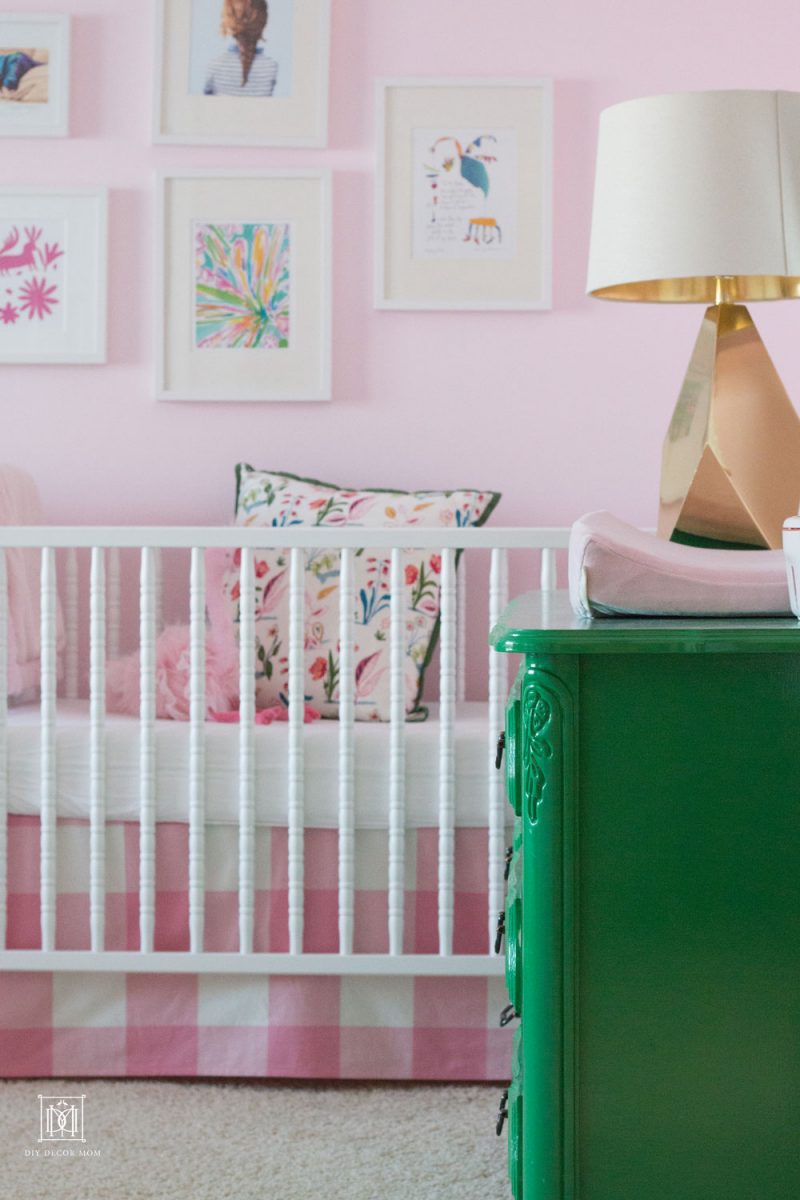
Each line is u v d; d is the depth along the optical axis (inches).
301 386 99.7
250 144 98.8
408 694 85.4
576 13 99.4
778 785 43.0
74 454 100.2
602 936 43.2
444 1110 73.2
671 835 43.1
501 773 74.2
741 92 63.9
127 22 99.3
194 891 74.5
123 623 99.4
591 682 43.3
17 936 76.2
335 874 75.9
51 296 99.1
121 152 99.5
